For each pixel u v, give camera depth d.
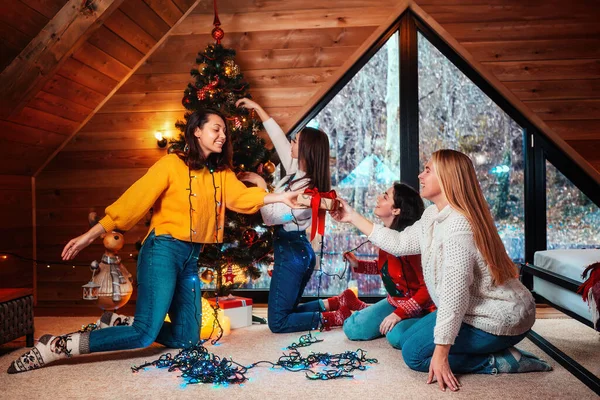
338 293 4.59
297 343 3.13
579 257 3.02
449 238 2.35
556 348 2.81
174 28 4.33
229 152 3.07
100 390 2.35
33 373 2.60
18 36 3.33
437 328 2.33
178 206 2.89
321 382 2.43
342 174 4.60
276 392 2.31
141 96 4.42
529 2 4.20
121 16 3.76
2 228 4.19
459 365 2.49
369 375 2.53
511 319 2.42
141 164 4.54
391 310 3.18
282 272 3.41
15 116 3.75
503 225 4.54
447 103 4.54
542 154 4.47
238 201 3.02
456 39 4.24
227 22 4.31
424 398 2.21
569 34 4.19
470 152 4.54
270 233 3.70
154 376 2.54
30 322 3.16
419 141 4.55
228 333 3.41
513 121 4.52
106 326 2.93
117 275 3.21
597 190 4.41
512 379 2.45
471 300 2.46
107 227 2.78
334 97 4.60
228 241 3.63
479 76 4.50
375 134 4.58
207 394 2.30
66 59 3.55
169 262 2.85
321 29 4.29
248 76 4.35
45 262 4.60
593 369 2.63
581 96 4.21
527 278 4.49
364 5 4.26
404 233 2.77
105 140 4.52
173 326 2.97
